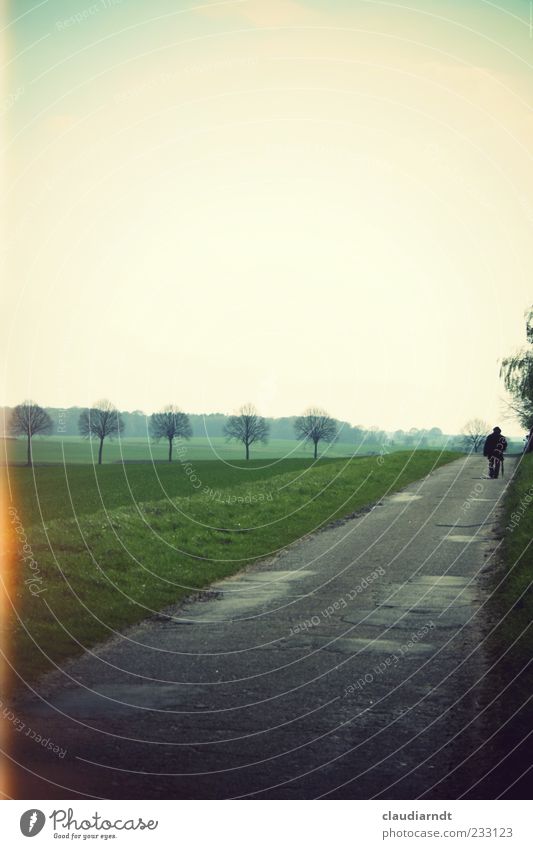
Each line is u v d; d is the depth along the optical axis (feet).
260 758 25.35
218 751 25.98
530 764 24.22
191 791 23.16
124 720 29.12
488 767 24.27
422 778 23.72
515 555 58.34
